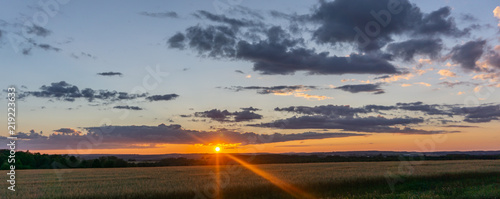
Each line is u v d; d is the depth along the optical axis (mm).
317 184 23000
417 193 20438
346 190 23172
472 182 27234
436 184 26203
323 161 86312
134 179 30344
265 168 49156
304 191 22156
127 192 19359
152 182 25844
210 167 63438
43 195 19078
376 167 44625
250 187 21250
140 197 18625
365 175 27812
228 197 20547
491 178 29375
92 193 19156
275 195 20891
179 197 19469
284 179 25578
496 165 44469
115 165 75375
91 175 39125
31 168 65000
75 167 70812
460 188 21750
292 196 20922
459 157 86938
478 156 87562
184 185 22578
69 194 19062
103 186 23203
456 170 33562
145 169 56406
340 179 24875
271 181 24234
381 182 26094
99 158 76188
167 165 78562
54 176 37719
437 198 17625
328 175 28609
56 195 18906
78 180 30406
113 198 18312
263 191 21359
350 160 87812
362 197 19188
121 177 34031
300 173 32906
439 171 32250
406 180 27438
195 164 80250
